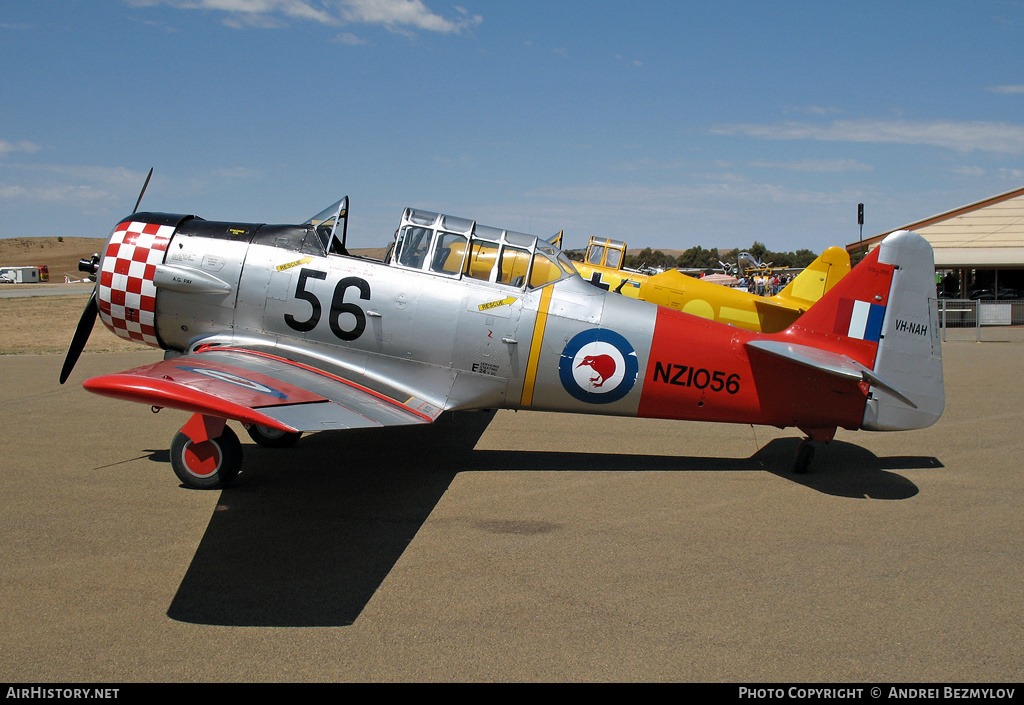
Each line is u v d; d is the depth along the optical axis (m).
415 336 6.62
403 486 5.91
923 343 6.44
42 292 41.78
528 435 7.89
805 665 3.26
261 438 7.10
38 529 4.78
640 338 6.57
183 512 5.16
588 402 6.70
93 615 3.64
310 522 5.02
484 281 6.62
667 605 3.84
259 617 3.65
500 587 4.04
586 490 5.89
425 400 6.43
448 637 3.48
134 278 7.01
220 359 5.93
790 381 6.50
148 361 13.02
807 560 4.47
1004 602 3.91
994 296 31.86
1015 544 4.75
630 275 12.74
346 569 4.25
